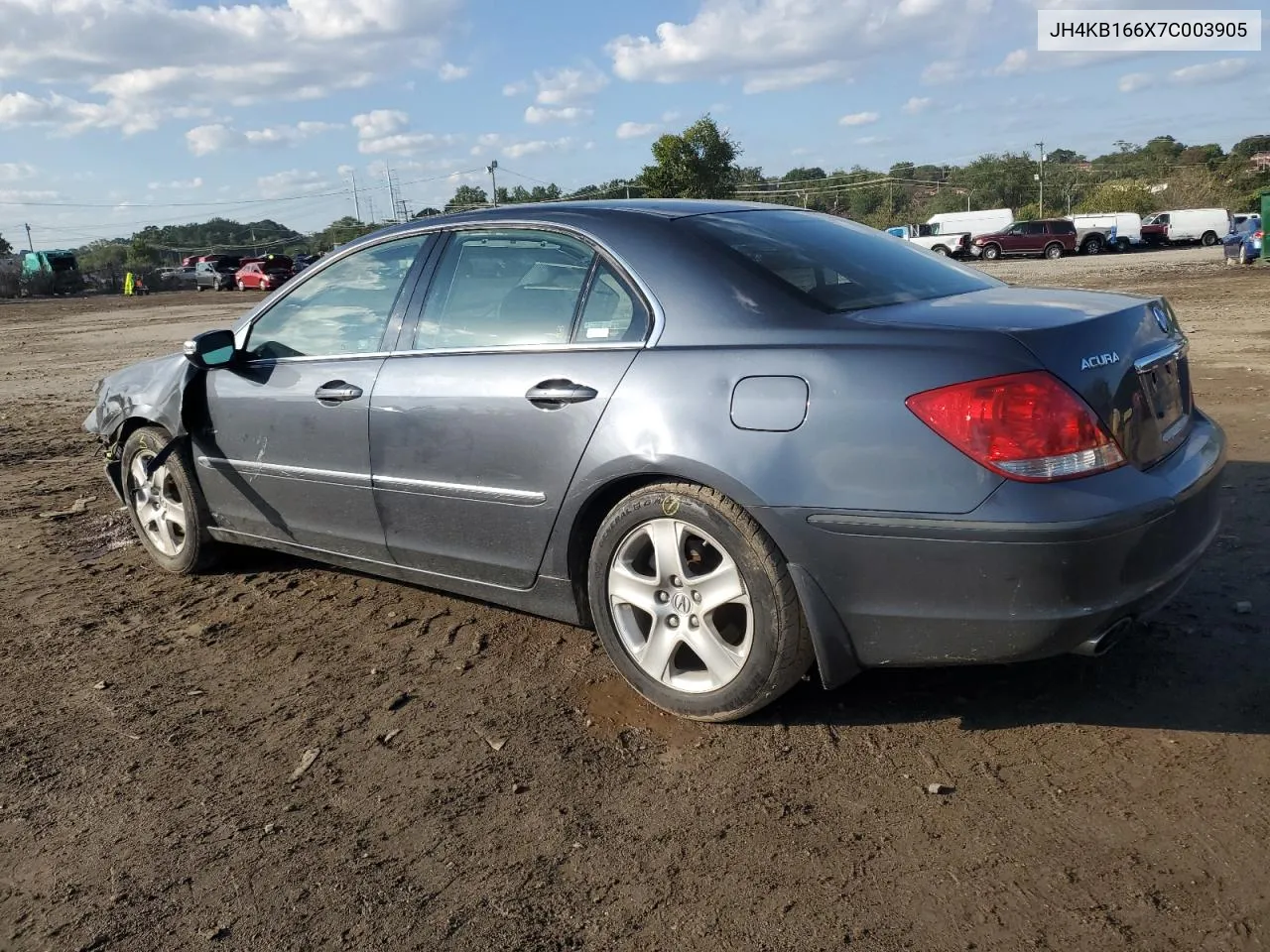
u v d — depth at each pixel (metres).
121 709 3.62
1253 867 2.40
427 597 4.57
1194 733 2.99
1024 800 2.73
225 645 4.17
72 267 54.22
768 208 3.88
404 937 2.37
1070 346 2.74
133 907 2.53
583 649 3.90
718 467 2.96
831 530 2.83
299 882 2.59
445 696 3.58
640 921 2.37
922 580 2.76
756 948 2.26
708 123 54.03
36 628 4.45
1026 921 2.28
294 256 50.78
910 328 2.83
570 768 3.05
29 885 2.64
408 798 2.94
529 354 3.48
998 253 42.66
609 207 3.59
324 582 4.86
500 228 3.73
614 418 3.18
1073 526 2.61
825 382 2.84
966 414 2.67
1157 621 3.74
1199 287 20.42
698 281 3.19
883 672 3.52
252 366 4.46
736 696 3.10
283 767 3.17
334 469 4.10
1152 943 2.19
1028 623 2.69
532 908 2.44
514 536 3.56
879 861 2.52
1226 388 8.35
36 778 3.17
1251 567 4.21
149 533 5.20
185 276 54.25
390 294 4.03
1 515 6.45
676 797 2.86
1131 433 2.85
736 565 3.01
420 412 3.73
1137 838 2.54
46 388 13.39
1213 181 64.81
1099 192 66.81
